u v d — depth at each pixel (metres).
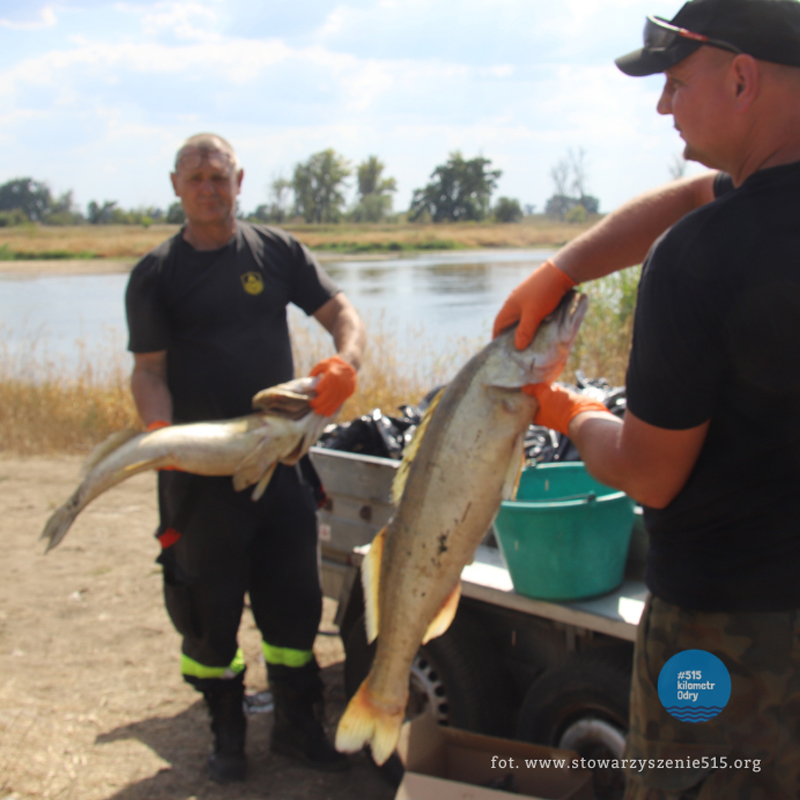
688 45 1.66
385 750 2.10
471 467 1.94
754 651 1.65
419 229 94.75
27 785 3.23
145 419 3.16
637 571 3.04
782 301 1.52
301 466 3.44
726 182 2.09
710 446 1.69
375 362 9.79
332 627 4.91
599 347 8.70
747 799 1.67
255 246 3.39
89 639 4.68
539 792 2.72
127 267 49.03
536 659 3.13
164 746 3.59
